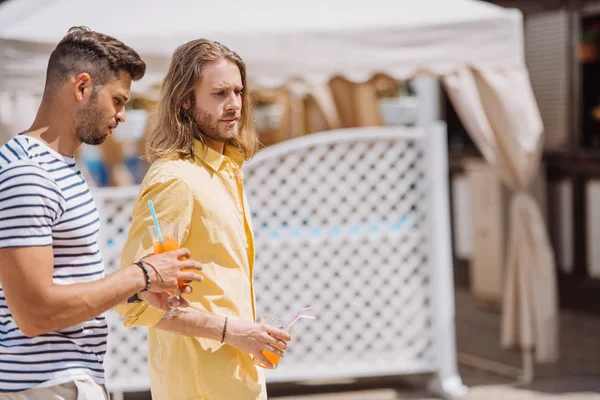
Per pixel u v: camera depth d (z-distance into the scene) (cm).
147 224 259
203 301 268
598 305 826
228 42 526
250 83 560
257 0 562
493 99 577
